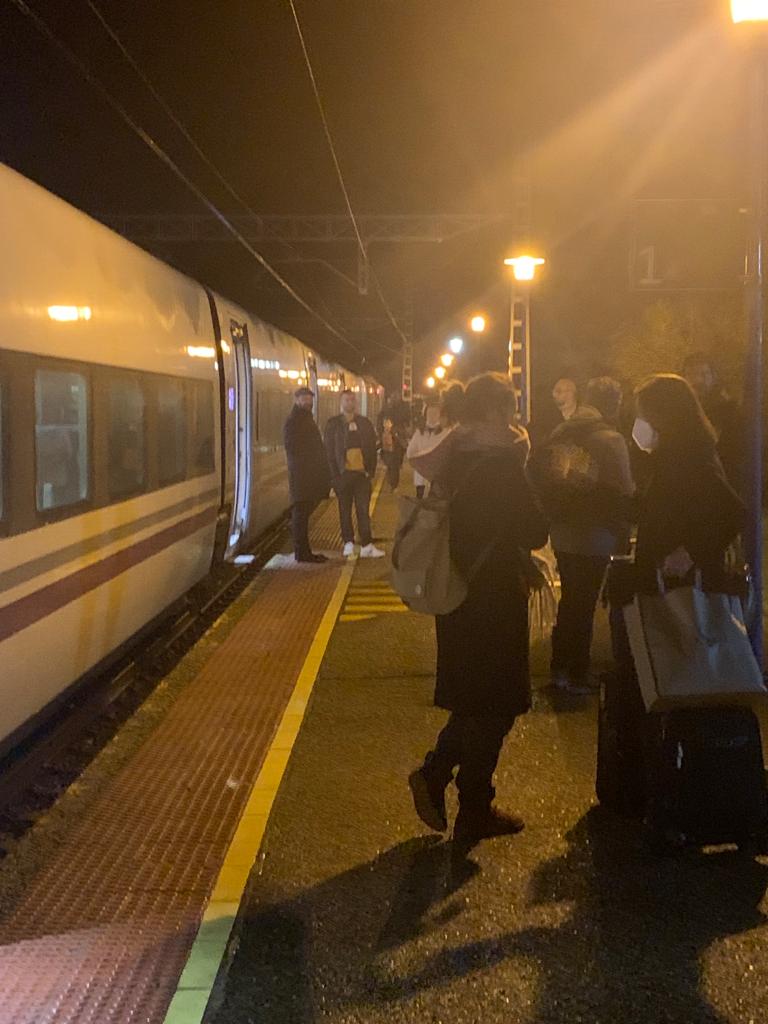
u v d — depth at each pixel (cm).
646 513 485
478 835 503
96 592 688
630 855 487
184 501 937
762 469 650
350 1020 364
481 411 488
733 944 410
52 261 620
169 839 518
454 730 498
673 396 485
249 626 998
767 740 615
